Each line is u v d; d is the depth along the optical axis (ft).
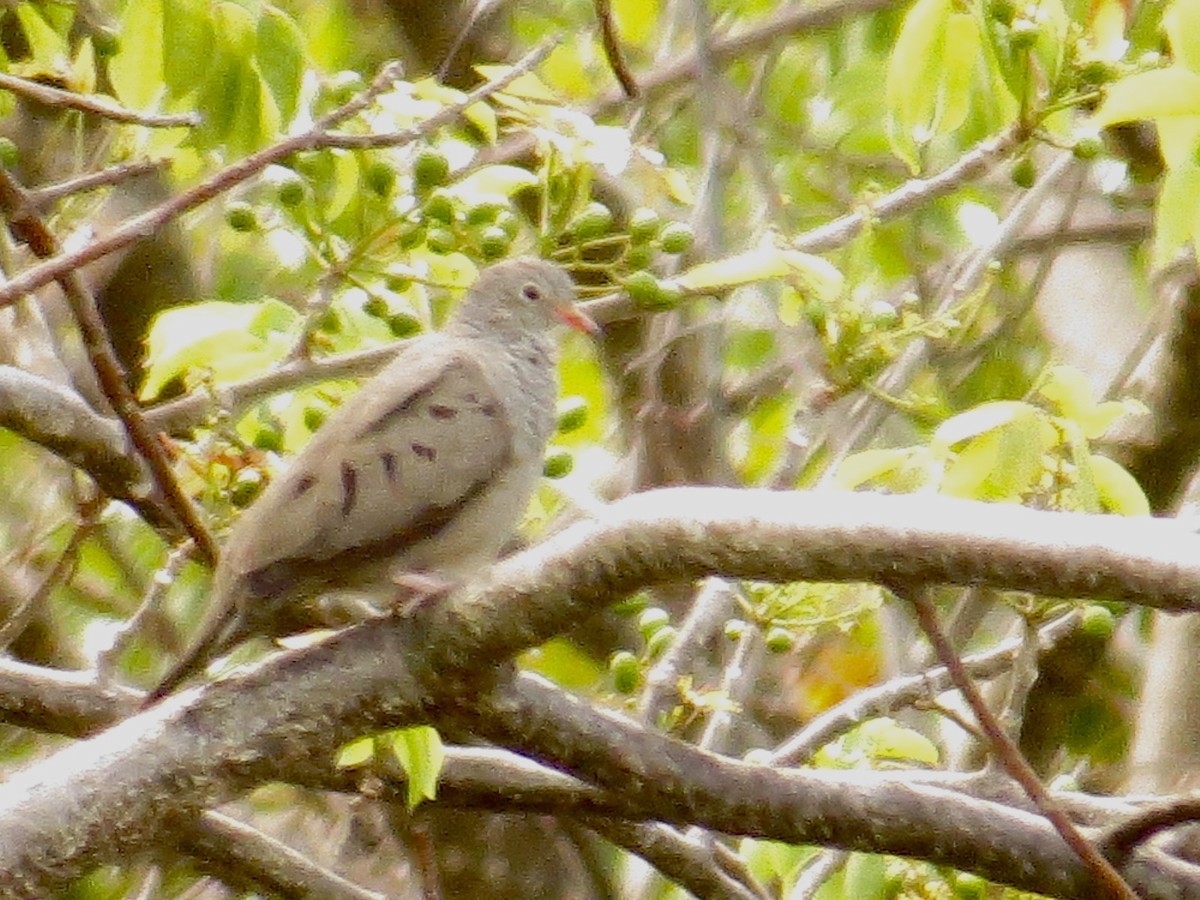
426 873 32.04
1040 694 48.29
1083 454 29.35
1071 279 58.29
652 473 47.39
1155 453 48.80
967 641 45.96
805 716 51.21
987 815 27.66
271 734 25.91
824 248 37.86
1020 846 27.53
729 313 50.55
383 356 32.81
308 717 26.03
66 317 50.08
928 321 34.91
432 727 27.30
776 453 53.93
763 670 51.21
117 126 36.37
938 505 24.40
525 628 25.61
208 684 26.23
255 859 34.24
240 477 31.76
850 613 33.99
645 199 43.50
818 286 32.17
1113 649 52.90
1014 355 56.54
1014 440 29.07
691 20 53.83
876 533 24.18
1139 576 23.66
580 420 34.78
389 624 26.43
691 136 54.60
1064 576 23.82
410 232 31.07
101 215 48.96
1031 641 29.99
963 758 43.45
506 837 48.37
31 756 51.72
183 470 32.96
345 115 27.20
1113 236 55.36
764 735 48.32
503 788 30.32
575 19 56.85
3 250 36.04
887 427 48.83
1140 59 35.19
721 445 47.34
